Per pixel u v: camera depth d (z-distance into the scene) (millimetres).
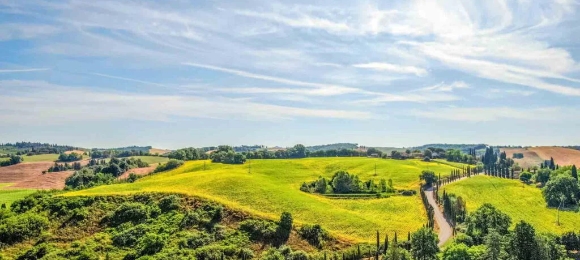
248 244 127750
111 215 138375
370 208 179125
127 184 180000
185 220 136500
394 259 104438
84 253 117375
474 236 134000
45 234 127688
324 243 130875
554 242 117875
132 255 119500
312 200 174250
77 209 140000
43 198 148500
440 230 154625
